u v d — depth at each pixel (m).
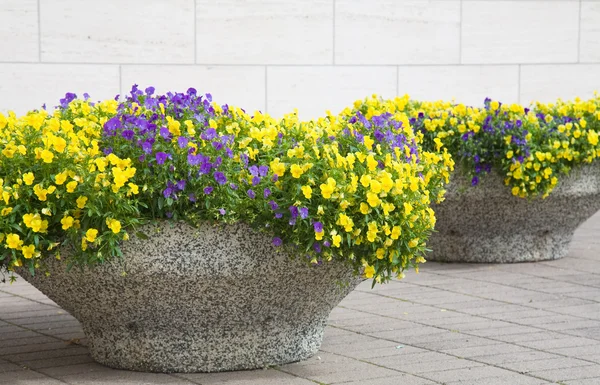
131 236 5.48
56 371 6.06
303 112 12.38
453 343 6.89
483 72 13.80
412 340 6.97
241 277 5.61
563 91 14.45
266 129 5.98
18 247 5.39
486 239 10.23
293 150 5.58
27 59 10.65
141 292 5.64
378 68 12.90
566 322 7.60
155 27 11.34
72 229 5.39
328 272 5.81
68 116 6.23
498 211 9.81
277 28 12.12
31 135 5.62
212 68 11.74
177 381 5.81
